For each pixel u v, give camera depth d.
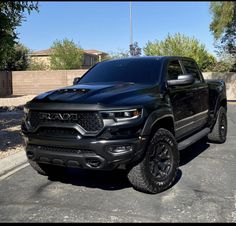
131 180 4.93
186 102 6.27
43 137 4.86
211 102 7.91
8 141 8.70
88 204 4.74
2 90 27.36
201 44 31.16
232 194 5.03
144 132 4.69
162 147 5.13
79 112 4.59
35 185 5.60
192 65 7.22
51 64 47.94
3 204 4.81
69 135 4.67
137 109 4.66
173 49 30.88
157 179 5.02
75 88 5.36
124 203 4.74
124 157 4.52
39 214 4.45
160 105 5.16
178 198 4.89
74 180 5.79
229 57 24.22
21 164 6.93
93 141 4.49
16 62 35.72
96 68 6.61
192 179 5.72
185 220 4.20
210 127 7.88
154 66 5.98
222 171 6.15
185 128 6.32
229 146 8.14
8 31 8.45
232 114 14.55
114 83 5.66
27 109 5.14
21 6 8.16
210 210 4.47
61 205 4.73
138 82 5.70
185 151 7.69
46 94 5.31
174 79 6.07
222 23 16.95
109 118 4.50
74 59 47.53
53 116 4.76
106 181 5.68
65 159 4.70
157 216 4.32
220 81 8.67
